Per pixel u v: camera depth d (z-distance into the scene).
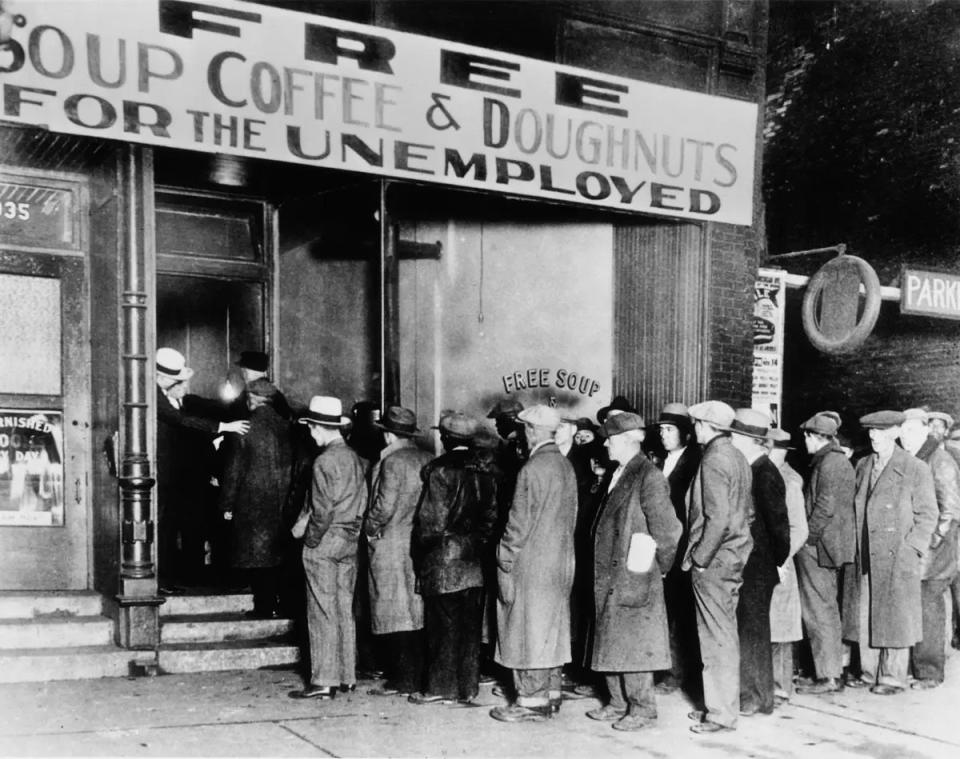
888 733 5.85
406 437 6.52
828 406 12.74
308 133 7.19
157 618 6.75
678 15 9.18
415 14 8.05
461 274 9.62
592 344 9.50
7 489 7.05
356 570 6.46
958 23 11.57
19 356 7.11
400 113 7.53
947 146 11.55
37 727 5.34
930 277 10.62
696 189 8.89
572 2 8.64
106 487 6.94
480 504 6.18
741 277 9.35
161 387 7.74
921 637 6.93
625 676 5.77
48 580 7.13
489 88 7.89
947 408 11.36
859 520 7.20
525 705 5.88
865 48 12.51
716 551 5.69
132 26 6.59
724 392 9.19
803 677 7.25
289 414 7.76
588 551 6.61
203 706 5.89
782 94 13.45
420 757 5.05
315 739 5.29
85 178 7.32
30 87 6.32
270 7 7.07
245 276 9.09
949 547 7.31
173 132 6.71
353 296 9.46
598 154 8.38
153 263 6.68
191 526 8.01
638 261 9.38
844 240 12.59
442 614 6.14
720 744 5.48
